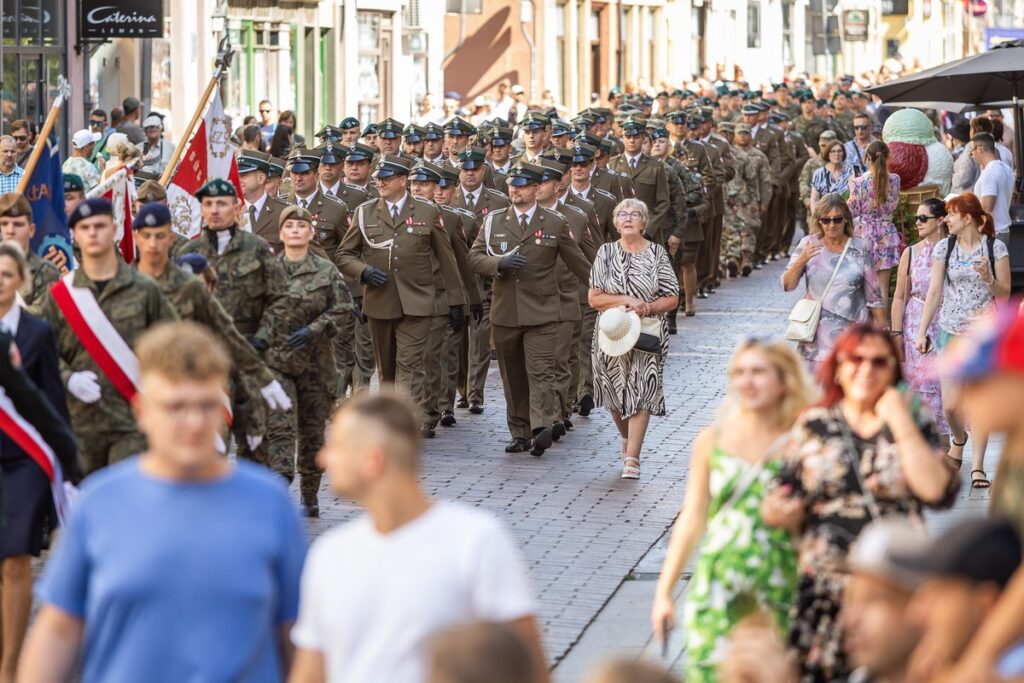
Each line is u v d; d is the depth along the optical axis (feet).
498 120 122.83
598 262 70.95
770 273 151.53
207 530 28.07
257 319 61.72
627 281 70.33
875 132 186.19
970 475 69.56
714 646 35.42
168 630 27.81
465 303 81.00
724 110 181.37
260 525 28.40
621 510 65.10
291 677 28.09
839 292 65.67
